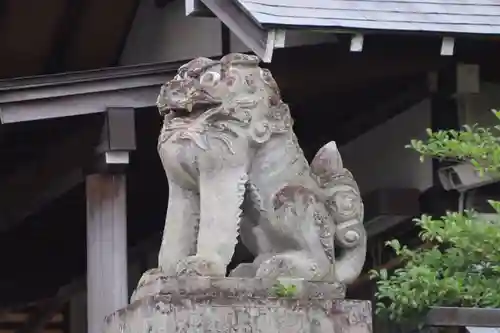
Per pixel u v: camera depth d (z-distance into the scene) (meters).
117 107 9.73
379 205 11.20
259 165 6.86
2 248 14.06
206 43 12.84
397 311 7.70
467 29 9.78
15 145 10.85
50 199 11.17
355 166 11.99
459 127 10.77
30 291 14.64
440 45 10.30
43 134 10.68
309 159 12.23
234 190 6.64
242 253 10.62
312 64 10.48
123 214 10.01
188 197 6.82
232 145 6.66
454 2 10.23
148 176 12.18
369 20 9.66
